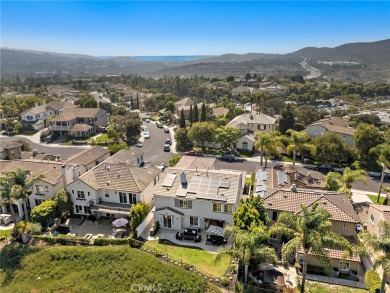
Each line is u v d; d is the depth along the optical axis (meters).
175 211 41.56
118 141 88.62
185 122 104.06
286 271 34.59
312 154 69.19
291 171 56.62
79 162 54.84
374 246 28.34
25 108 123.94
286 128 87.56
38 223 41.12
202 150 81.38
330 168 67.50
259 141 64.00
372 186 59.44
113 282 32.84
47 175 48.06
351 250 27.98
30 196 47.47
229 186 41.88
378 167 69.44
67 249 37.31
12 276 34.47
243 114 99.69
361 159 72.38
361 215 44.41
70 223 44.16
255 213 35.22
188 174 44.91
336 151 68.38
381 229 30.25
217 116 110.44
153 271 33.50
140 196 43.97
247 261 30.12
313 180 54.44
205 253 36.75
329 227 28.92
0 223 44.59
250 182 56.84
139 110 152.50
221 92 182.25
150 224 43.56
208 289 31.09
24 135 101.56
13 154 66.94
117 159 56.44
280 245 38.97
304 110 113.06
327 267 28.11
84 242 38.53
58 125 97.88
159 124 112.38
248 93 172.75
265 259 30.22
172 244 38.72
